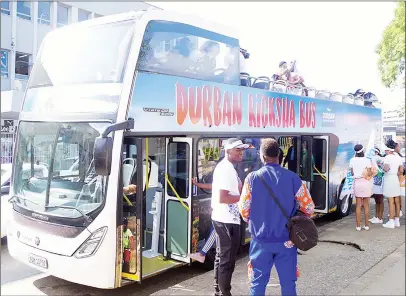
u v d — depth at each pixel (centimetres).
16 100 1644
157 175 636
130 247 535
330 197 993
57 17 2380
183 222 611
